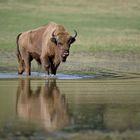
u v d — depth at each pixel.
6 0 143.88
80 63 77.81
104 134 31.88
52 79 58.97
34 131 32.41
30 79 59.34
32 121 35.09
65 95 46.34
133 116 36.84
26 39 64.94
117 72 66.81
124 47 96.19
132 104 41.66
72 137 31.12
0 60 81.06
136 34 111.56
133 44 99.50
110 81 56.78
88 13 133.75
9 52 90.56
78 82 55.88
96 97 45.19
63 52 59.09
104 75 63.16
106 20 126.56
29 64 65.12
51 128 33.19
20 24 119.25
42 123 34.59
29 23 120.56
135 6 142.38
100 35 109.06
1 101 42.94
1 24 118.69
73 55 87.81
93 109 39.38
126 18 129.75
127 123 34.69
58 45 59.44
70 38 59.28
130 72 66.94
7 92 48.09
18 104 41.41
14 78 60.50
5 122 34.84
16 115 37.06
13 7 136.75
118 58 85.62
